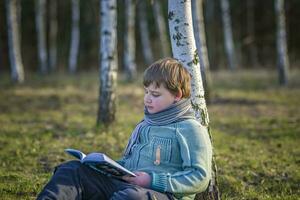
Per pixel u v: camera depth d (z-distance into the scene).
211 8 28.25
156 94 3.24
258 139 7.87
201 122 4.09
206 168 3.12
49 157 6.34
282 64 17.08
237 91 15.09
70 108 11.37
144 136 3.33
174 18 4.08
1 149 6.79
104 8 8.36
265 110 11.23
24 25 30.42
